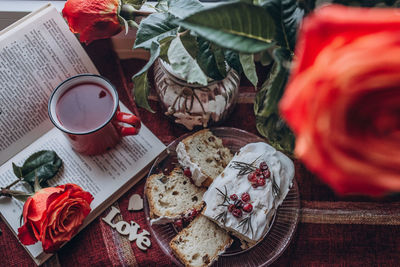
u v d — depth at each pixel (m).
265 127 0.42
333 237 0.62
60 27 0.64
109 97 0.60
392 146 0.24
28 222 0.54
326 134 0.24
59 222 0.55
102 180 0.63
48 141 0.66
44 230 0.53
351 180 0.25
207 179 0.62
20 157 0.65
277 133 0.41
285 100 0.24
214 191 0.60
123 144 0.65
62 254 0.62
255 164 0.61
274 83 0.37
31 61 0.63
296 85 0.24
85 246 0.62
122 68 0.70
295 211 0.61
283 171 0.61
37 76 0.64
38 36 0.63
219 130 0.64
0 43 0.61
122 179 0.64
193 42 0.47
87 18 0.53
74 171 0.64
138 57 0.70
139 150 0.65
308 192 0.64
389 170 0.24
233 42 0.35
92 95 0.60
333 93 0.23
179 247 0.61
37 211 0.53
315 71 0.24
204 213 0.60
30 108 0.65
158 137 0.67
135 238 0.62
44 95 0.65
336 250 0.61
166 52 0.49
